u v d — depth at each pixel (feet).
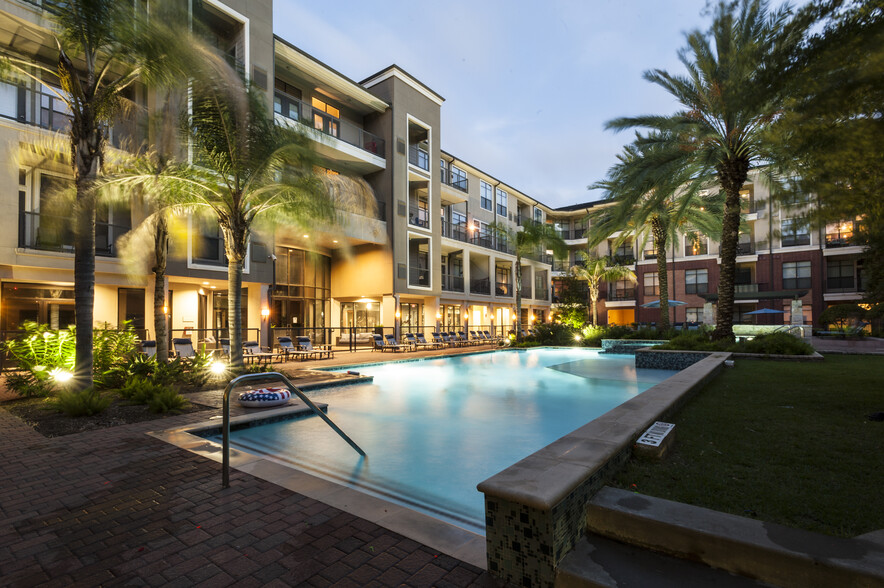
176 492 11.86
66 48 24.85
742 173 43.42
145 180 28.32
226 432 12.41
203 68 25.27
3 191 36.35
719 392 21.62
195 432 18.43
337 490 11.92
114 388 28.71
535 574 7.41
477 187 106.01
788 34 14.01
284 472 13.35
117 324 45.60
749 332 69.72
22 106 38.78
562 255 85.76
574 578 7.04
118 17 22.22
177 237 41.98
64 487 12.28
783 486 9.62
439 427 22.08
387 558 8.48
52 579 8.00
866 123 12.13
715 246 111.45
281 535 9.43
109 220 44.06
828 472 10.48
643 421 12.89
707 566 7.18
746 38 26.58
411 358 53.36
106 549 8.98
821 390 21.68
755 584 6.66
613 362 53.36
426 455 17.46
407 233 75.05
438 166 83.82
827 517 8.13
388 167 73.00
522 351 69.51
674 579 6.87
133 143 33.73
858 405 18.04
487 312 106.83
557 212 134.21
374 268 73.56
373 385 35.83
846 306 81.25
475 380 39.06
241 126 28.12
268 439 19.27
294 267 71.46
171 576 7.99
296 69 63.05
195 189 31.09
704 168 47.78
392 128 73.41
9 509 10.91
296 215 34.40
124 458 14.80
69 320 43.09
